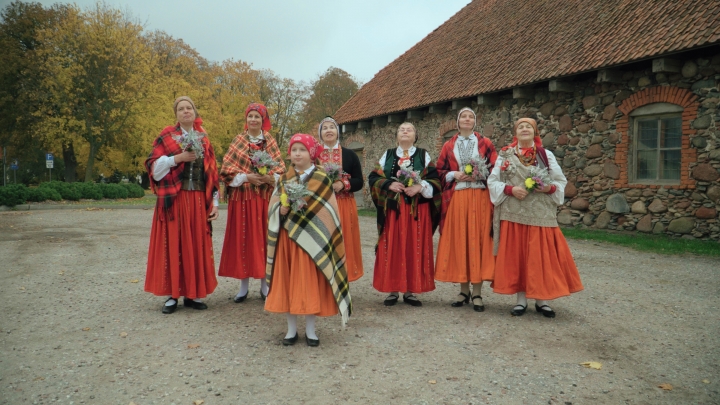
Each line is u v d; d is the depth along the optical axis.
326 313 3.87
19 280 6.08
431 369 3.39
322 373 3.32
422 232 4.97
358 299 5.35
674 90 8.95
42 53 23.73
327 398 2.96
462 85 13.62
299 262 3.76
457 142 5.09
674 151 9.23
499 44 14.09
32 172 36.91
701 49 8.45
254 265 5.07
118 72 24.83
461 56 15.41
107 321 4.45
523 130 4.66
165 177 4.62
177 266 4.67
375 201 5.10
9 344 3.85
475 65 14.10
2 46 25.77
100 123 24.81
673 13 9.39
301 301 3.71
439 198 5.00
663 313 4.73
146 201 22.98
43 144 26.20
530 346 3.83
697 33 8.23
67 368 3.38
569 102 11.03
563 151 11.20
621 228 9.98
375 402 2.91
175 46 37.25
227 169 5.01
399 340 3.98
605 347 3.81
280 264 3.81
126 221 13.23
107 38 24.34
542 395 3.01
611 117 10.12
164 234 4.66
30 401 2.90
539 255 4.46
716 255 7.50
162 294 4.66
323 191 3.89
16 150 28.36
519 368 3.41
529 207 4.52
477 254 4.78
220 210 19.14
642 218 9.62
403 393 3.03
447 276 4.91
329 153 5.20
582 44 10.74
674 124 9.22
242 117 36.78
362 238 10.18
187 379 3.22
